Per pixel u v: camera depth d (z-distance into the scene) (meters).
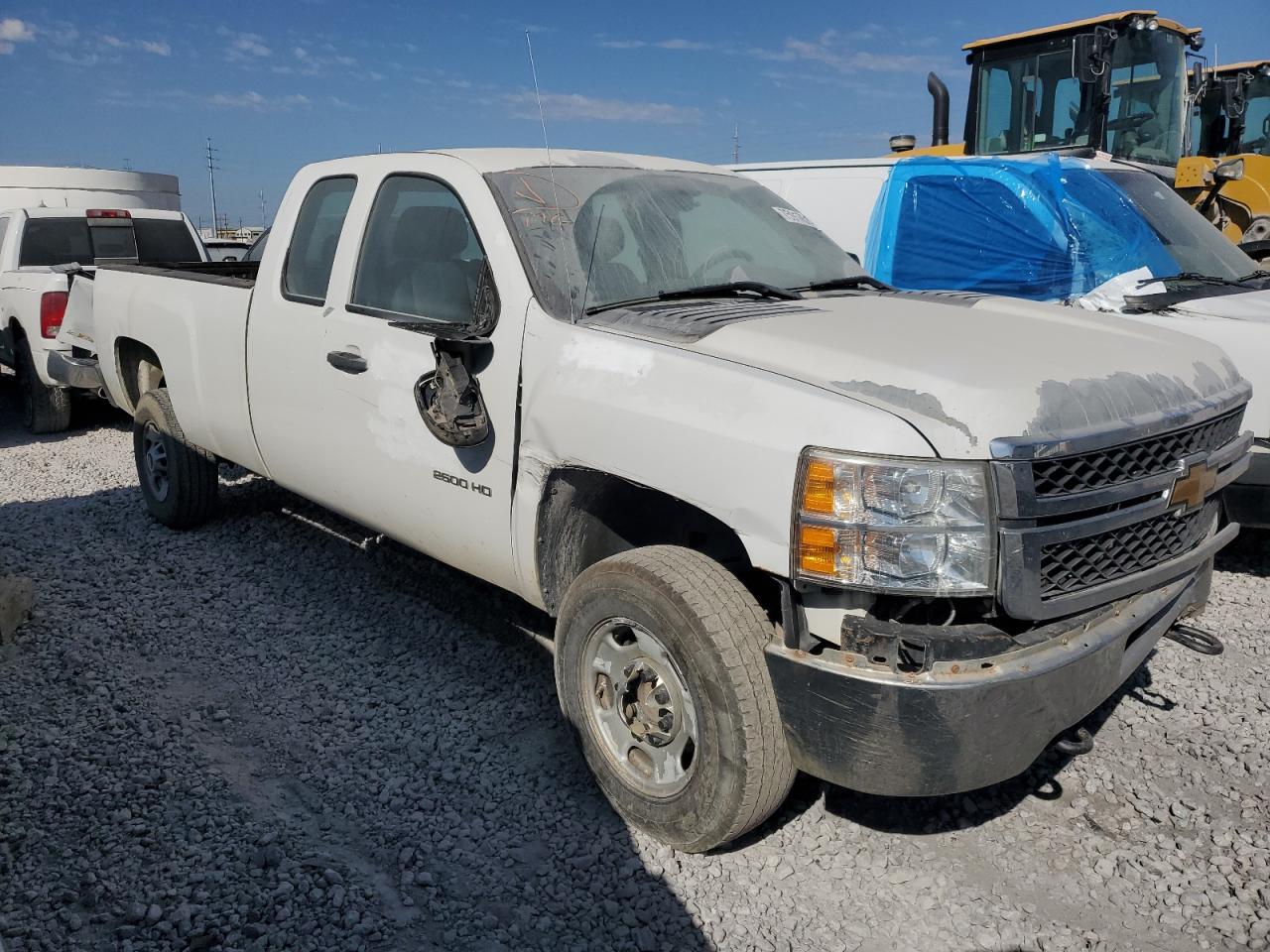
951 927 2.92
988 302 3.88
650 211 4.06
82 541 5.96
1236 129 12.05
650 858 3.18
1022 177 6.98
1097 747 3.85
